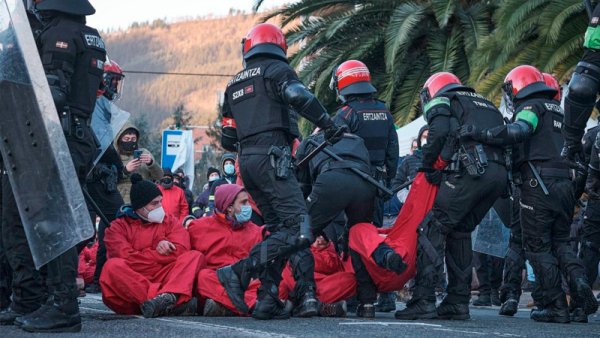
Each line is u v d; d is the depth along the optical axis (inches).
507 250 315.0
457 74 723.4
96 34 195.2
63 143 171.8
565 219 249.4
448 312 238.4
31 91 172.6
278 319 222.4
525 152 247.3
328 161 238.7
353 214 242.4
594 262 276.8
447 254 240.4
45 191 171.8
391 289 243.3
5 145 173.0
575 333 197.8
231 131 226.8
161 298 226.7
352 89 269.6
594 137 258.7
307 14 781.3
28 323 177.6
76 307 181.0
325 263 255.3
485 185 231.8
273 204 215.3
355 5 772.6
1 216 195.9
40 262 171.0
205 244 254.5
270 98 215.2
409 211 237.8
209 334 174.4
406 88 722.2
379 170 269.7
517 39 549.3
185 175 554.9
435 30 716.7
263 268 219.1
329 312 243.4
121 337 168.2
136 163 318.7
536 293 251.6
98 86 195.3
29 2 191.2
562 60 549.6
